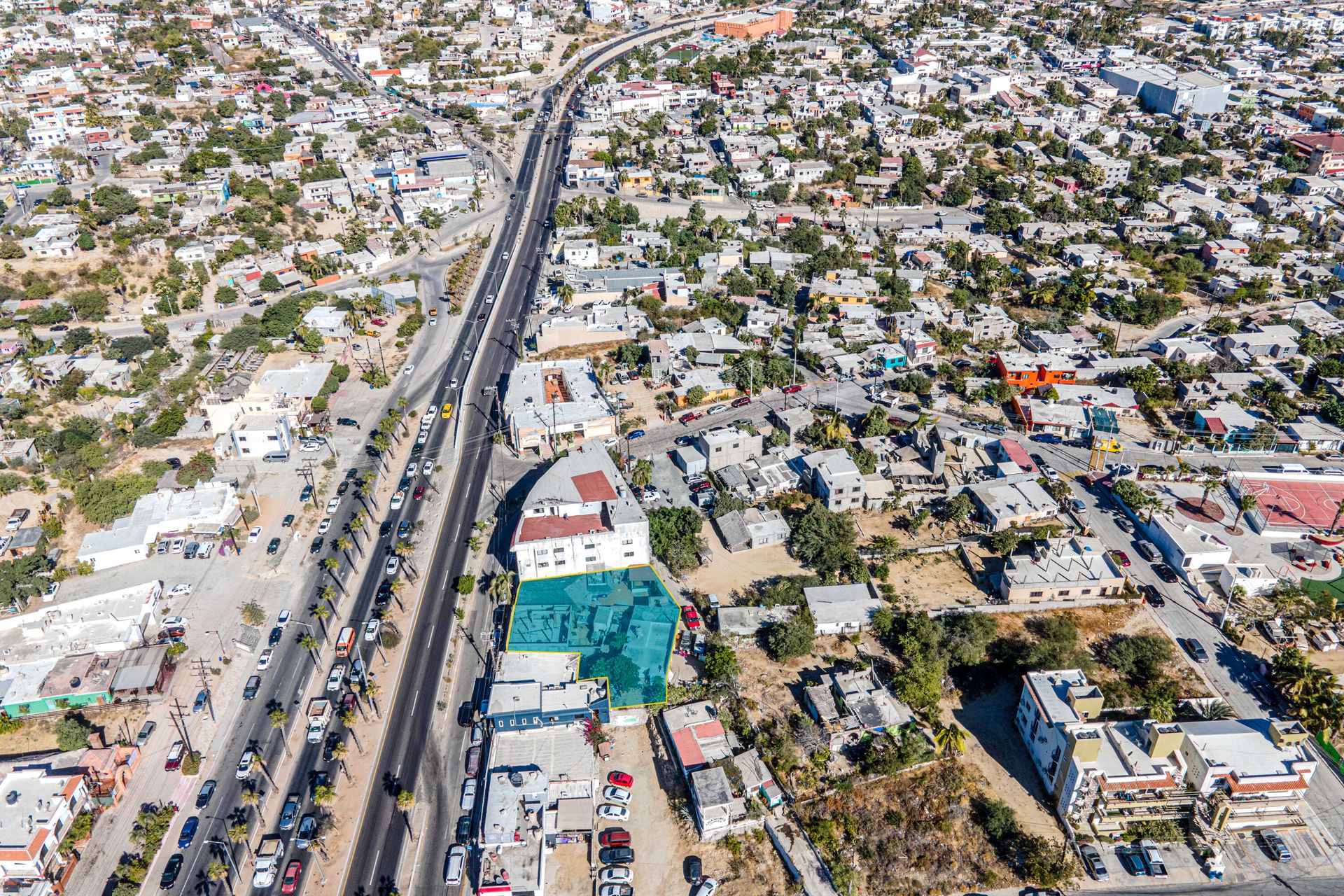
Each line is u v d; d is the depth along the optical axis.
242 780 139.38
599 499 180.88
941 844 129.00
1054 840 128.50
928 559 182.50
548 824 128.88
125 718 150.50
